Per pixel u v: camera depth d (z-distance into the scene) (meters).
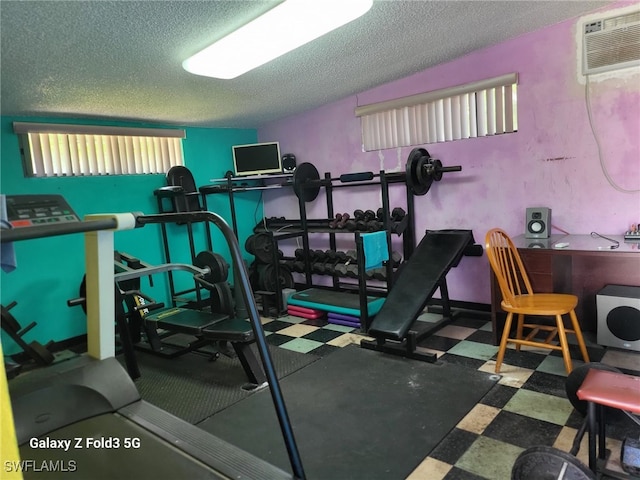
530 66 3.37
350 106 4.53
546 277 3.06
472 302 3.99
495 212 3.73
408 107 4.12
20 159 3.60
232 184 4.83
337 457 2.03
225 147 5.19
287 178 5.23
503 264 2.90
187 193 4.45
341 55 3.14
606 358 2.83
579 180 3.27
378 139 4.39
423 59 3.58
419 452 2.02
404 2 2.44
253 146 4.82
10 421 0.96
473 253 3.74
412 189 3.81
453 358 3.03
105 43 2.38
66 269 3.83
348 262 4.33
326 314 4.23
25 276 3.62
